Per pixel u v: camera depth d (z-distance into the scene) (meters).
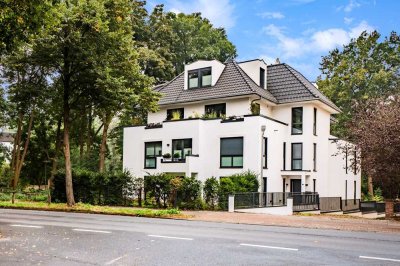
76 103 23.19
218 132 27.12
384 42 46.50
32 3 10.52
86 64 20.73
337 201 27.50
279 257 8.41
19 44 11.96
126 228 13.25
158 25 43.47
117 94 21.52
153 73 41.84
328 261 8.07
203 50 49.19
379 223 16.88
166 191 22.33
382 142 17.38
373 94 42.62
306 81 33.09
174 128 28.77
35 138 38.88
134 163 30.81
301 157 29.02
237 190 21.91
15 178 32.75
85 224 14.47
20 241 10.23
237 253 8.79
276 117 30.42
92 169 36.47
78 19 19.62
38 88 22.16
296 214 21.95
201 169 27.41
